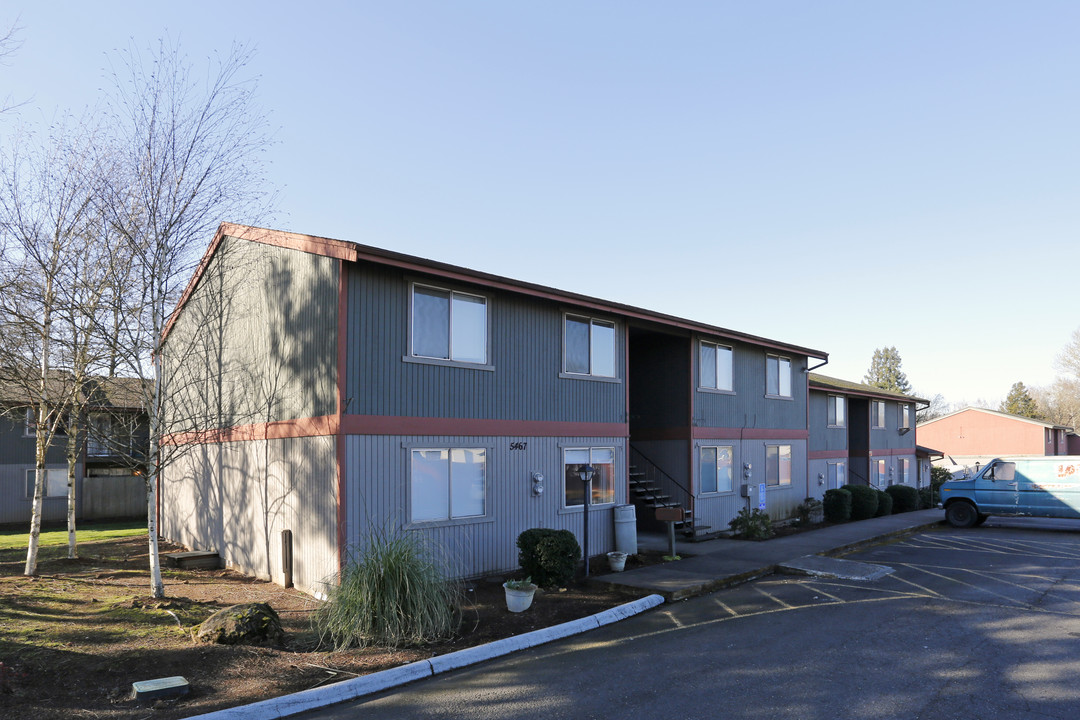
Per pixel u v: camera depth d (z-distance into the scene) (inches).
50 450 1023.0
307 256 471.2
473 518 492.1
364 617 333.7
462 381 495.8
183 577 514.6
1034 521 919.7
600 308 596.1
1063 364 2780.5
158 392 457.7
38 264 492.4
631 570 513.0
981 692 266.4
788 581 492.1
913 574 510.9
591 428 597.6
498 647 329.1
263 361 519.5
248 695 267.6
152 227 448.8
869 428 1229.7
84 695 263.9
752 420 829.2
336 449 426.6
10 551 655.1
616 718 246.7
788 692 269.3
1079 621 371.6
